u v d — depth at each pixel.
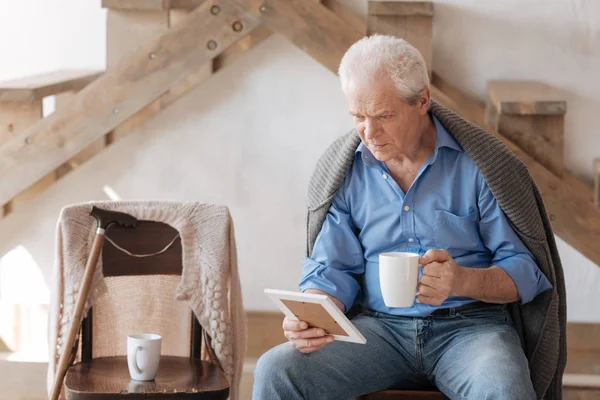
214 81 3.97
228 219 2.73
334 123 3.96
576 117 3.85
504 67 3.86
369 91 2.27
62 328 2.64
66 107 3.62
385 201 2.48
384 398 2.36
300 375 2.30
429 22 3.52
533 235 2.42
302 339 2.28
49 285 4.09
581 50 3.81
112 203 2.72
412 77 2.29
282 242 4.04
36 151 3.65
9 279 4.09
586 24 3.80
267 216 4.03
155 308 2.81
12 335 4.07
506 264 2.37
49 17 4.06
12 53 4.07
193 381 2.45
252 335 4.02
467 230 2.44
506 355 2.21
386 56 2.28
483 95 3.88
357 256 2.53
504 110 3.32
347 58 2.33
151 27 3.62
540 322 2.46
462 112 3.66
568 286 3.89
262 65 3.94
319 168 2.58
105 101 3.60
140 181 4.05
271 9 3.49
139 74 3.57
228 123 3.99
